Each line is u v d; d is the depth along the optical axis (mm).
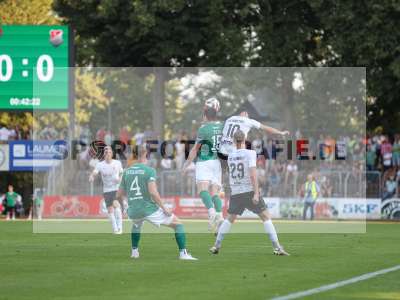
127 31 87625
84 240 48125
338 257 37312
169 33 88188
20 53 77375
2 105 77312
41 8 101875
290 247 43344
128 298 24156
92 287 26578
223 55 87938
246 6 87312
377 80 87500
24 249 41438
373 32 85812
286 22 90250
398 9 83938
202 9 88000
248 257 37094
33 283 27547
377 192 82875
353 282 28125
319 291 25844
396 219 82375
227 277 29391
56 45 77375
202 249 41594
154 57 89312
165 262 34562
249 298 24250
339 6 85750
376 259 36375
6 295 24750
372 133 93562
